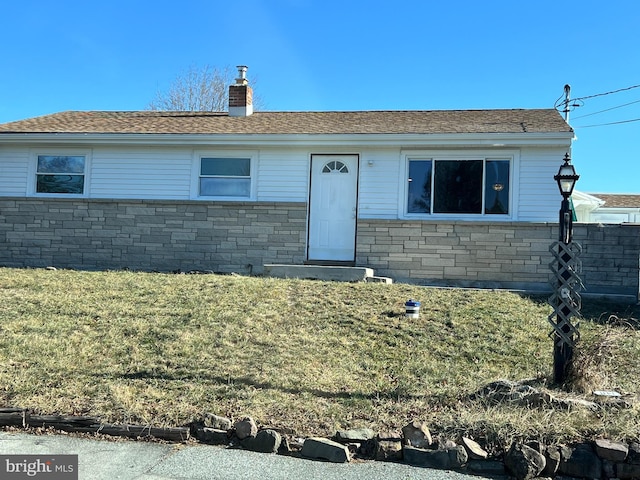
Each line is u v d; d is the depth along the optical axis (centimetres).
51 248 1297
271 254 1238
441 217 1194
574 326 575
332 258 1234
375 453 478
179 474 440
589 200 2275
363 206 1217
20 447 483
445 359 674
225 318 788
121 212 1283
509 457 455
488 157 1175
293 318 795
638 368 645
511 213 1160
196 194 1280
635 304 931
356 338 731
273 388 585
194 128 1330
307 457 477
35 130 1324
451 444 471
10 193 1322
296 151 1252
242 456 476
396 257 1187
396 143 1181
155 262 1269
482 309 848
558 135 1116
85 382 595
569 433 470
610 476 445
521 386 546
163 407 542
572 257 579
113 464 455
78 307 831
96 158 1306
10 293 901
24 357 653
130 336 725
